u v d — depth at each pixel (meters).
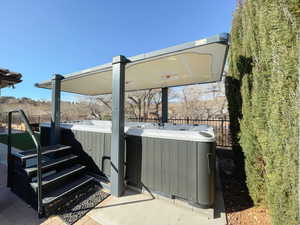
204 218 1.98
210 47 1.98
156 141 2.42
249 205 2.21
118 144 2.47
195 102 11.26
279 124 1.38
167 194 2.32
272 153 1.58
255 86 1.92
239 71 2.57
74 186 2.49
